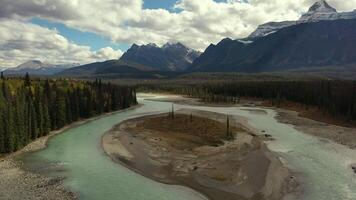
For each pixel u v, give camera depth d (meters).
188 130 109.06
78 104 138.62
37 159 79.75
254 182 62.75
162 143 93.38
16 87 124.25
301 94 187.12
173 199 55.81
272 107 190.62
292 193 58.25
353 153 85.88
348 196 57.25
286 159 79.38
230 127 114.25
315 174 68.38
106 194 58.19
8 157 81.31
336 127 124.06
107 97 168.50
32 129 99.19
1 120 82.75
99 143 96.19
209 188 60.34
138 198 56.31
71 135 107.88
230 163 74.12
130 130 114.44
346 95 140.50
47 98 114.69
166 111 173.38
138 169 72.00
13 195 57.78
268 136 105.56
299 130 117.88
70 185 62.62
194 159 77.94
